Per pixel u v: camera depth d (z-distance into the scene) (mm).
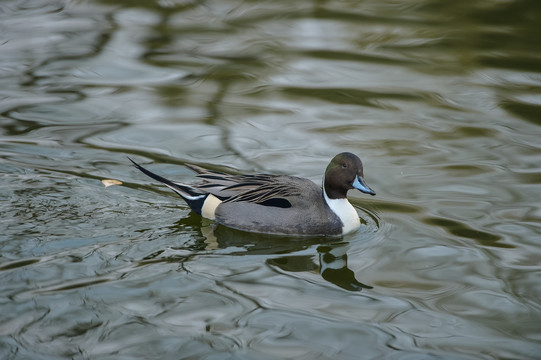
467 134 14945
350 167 11523
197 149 14211
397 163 13789
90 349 8172
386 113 15859
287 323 8852
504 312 9203
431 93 16781
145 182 12969
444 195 12594
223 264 10391
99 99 16172
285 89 16922
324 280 10016
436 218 11836
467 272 10211
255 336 8562
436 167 13641
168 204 12305
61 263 10023
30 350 8078
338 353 8289
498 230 11391
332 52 18953
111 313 8883
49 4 21719
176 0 22000
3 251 10273
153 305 9117
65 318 8734
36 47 18688
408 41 19609
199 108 15969
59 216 11492
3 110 15359
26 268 9836
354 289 9766
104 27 20203
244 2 21938
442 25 20688
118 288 9461
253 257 10703
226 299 9352
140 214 11859
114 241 10828
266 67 18031
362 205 12461
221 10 21641
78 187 12531
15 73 17203
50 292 9266
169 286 9609
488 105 16203
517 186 12836
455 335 8711
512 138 14750
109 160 13617
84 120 15195
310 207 11633
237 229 11773
